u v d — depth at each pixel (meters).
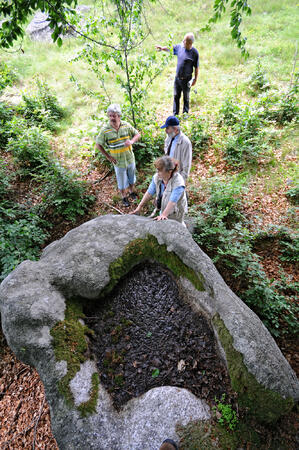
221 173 6.18
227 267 4.16
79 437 2.02
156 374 2.40
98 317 2.86
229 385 2.24
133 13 5.29
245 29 11.12
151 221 3.32
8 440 3.25
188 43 6.39
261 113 7.00
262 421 2.08
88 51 6.23
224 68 9.63
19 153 6.53
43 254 3.58
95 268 2.98
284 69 8.91
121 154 4.89
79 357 2.42
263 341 2.28
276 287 3.88
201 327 2.58
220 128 7.16
